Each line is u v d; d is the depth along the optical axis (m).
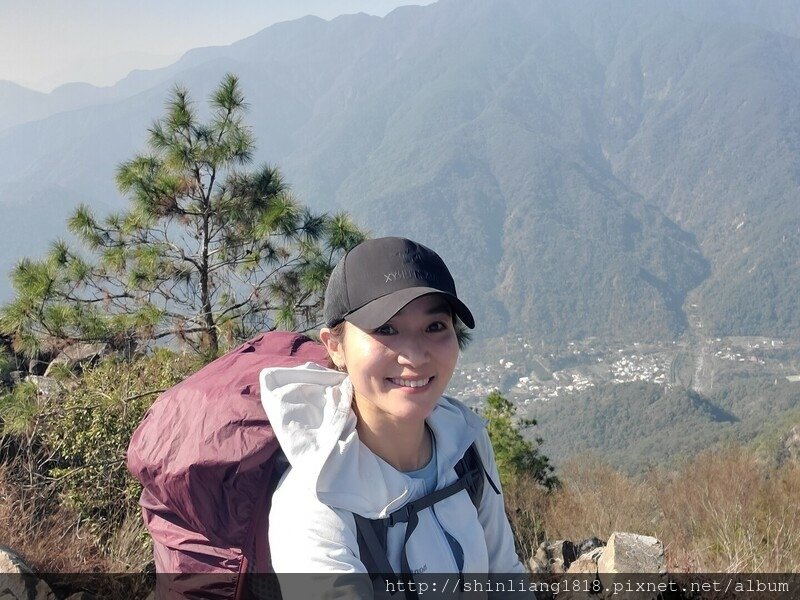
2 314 6.46
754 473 9.34
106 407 5.16
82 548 4.05
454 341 1.28
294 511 1.21
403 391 1.24
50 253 6.97
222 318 7.46
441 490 1.33
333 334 1.33
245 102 7.68
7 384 6.75
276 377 1.33
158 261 7.50
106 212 7.56
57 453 5.13
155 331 7.07
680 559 4.34
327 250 7.80
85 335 6.73
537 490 10.89
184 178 7.59
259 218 7.62
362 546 1.24
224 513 1.27
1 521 4.06
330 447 1.22
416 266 1.24
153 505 1.39
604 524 8.95
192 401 1.38
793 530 5.47
